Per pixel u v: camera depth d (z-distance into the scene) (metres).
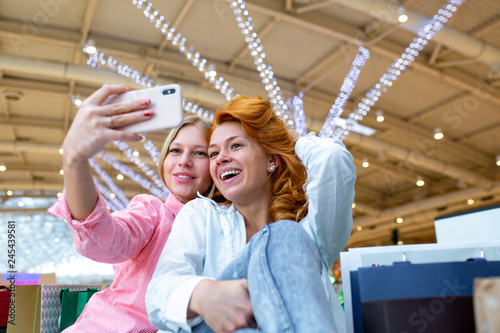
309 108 9.12
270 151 1.11
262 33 6.77
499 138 9.75
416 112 9.21
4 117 9.64
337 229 1.01
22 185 13.66
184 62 7.38
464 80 7.56
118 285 1.25
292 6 6.23
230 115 1.11
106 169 12.88
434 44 7.14
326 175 1.00
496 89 7.70
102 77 7.07
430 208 13.57
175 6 6.26
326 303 0.70
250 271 0.76
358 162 11.78
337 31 6.46
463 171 11.05
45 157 12.41
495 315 0.46
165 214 1.30
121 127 0.83
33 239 14.84
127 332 1.15
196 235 1.06
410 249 0.99
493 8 6.22
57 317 1.82
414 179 12.54
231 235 1.07
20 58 6.78
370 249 0.97
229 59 7.65
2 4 6.18
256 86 7.93
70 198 0.90
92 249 0.99
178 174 1.36
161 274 0.98
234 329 0.78
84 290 1.96
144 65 7.66
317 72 7.98
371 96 5.76
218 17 6.45
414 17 5.49
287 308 0.69
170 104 0.82
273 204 1.10
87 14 6.24
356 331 0.90
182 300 0.84
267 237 0.78
